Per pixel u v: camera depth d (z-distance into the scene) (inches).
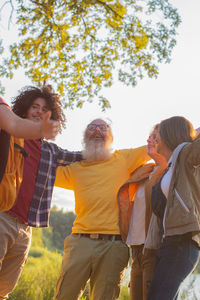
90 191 142.2
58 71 323.6
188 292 163.9
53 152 145.8
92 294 137.4
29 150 138.1
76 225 143.4
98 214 139.0
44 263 242.2
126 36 329.1
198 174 106.6
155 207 113.2
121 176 147.5
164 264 103.3
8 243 128.7
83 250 137.2
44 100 146.9
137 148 155.0
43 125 67.5
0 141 84.6
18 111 146.5
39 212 137.0
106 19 323.9
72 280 136.2
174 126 116.6
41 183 138.0
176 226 101.0
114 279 135.3
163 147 119.5
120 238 140.0
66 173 150.3
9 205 90.4
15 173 92.4
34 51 313.9
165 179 111.2
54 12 308.7
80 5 304.8
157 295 100.3
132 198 146.4
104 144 151.9
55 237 495.5
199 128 126.3
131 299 140.9
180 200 102.2
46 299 198.5
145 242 128.1
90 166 148.8
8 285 135.0
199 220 101.7
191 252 101.9
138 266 140.7
